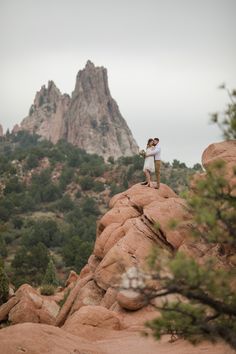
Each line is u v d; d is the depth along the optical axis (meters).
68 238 164.38
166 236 27.16
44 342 16.92
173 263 10.52
